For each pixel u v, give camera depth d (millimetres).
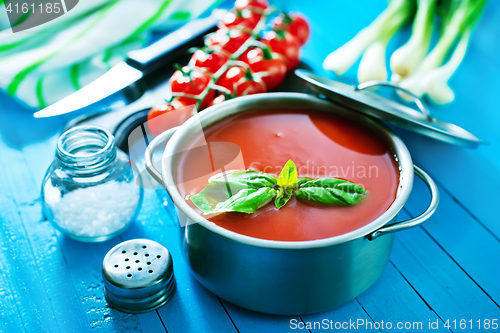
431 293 443
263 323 428
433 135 449
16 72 530
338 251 389
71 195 443
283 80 557
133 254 436
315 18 630
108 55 562
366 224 410
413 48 559
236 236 385
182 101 500
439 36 601
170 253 459
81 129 441
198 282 448
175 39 570
